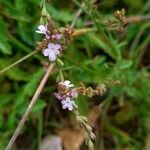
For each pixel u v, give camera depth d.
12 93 0.14
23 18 0.13
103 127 0.14
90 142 0.09
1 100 0.13
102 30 0.13
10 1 0.14
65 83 0.09
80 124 0.09
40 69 0.13
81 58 0.14
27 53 0.14
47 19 0.10
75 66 0.13
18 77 0.14
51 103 0.14
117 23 0.11
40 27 0.09
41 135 0.14
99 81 0.13
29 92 0.13
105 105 0.14
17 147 0.14
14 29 0.14
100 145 0.14
